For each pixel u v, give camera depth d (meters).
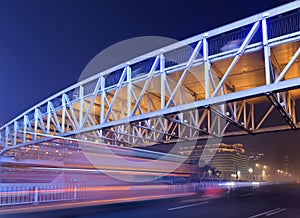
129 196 21.00
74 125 40.22
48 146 19.62
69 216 12.73
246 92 22.94
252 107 38.28
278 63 27.70
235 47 25.22
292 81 20.61
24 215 12.48
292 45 24.11
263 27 22.42
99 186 19.27
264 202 20.31
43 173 16.80
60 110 46.16
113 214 13.42
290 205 18.22
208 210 15.19
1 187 13.75
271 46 22.33
